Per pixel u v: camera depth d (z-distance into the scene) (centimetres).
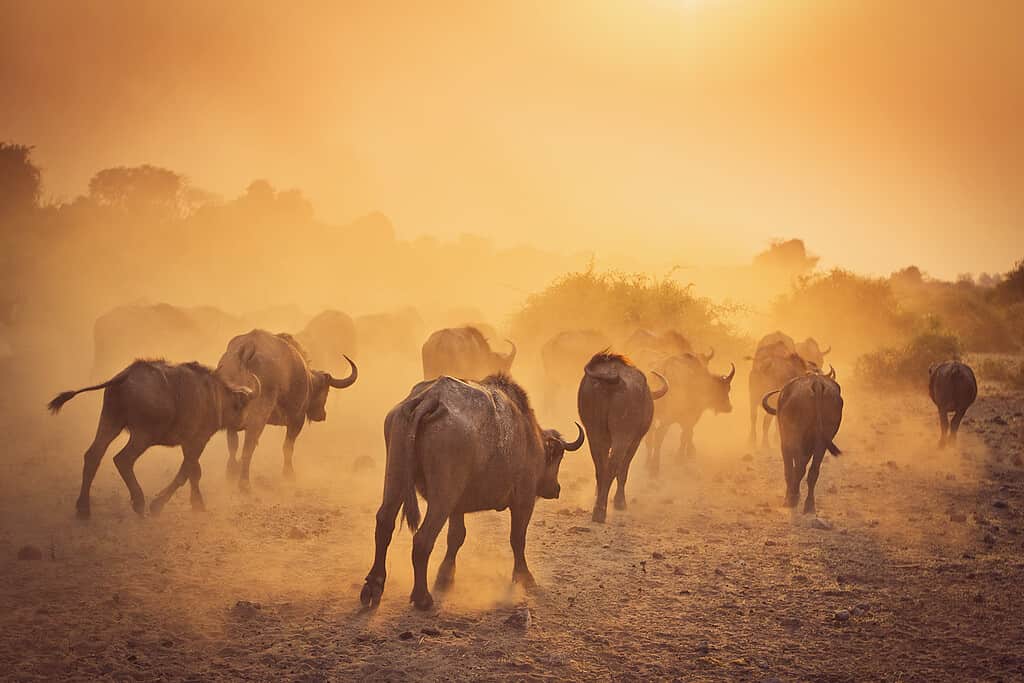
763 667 920
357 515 1502
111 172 12050
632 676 886
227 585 1102
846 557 1346
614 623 1037
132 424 1384
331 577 1152
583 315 3753
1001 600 1150
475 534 1417
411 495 964
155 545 1259
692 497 1783
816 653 964
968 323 6694
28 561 1154
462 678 854
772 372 2383
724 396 2152
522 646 947
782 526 1541
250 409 1642
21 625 935
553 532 1452
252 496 1620
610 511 1628
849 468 2109
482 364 2325
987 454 2292
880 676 903
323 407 1923
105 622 955
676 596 1141
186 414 1423
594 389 1571
